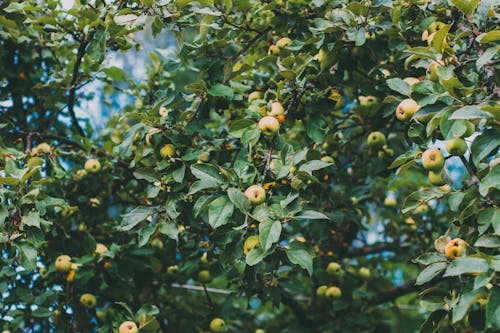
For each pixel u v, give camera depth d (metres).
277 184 2.71
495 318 1.95
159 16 2.87
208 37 3.32
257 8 3.45
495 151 2.31
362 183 4.27
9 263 3.04
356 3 2.90
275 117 2.79
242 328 4.75
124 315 3.17
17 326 3.30
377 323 4.27
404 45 3.10
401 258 4.43
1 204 2.70
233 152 3.35
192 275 3.98
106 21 2.98
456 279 2.56
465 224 2.45
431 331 2.40
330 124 3.48
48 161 3.74
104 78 3.68
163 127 3.04
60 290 3.53
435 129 2.50
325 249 4.25
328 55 3.03
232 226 2.61
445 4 2.93
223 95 2.99
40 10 3.20
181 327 4.00
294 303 4.25
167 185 3.00
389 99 2.78
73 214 3.79
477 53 2.60
